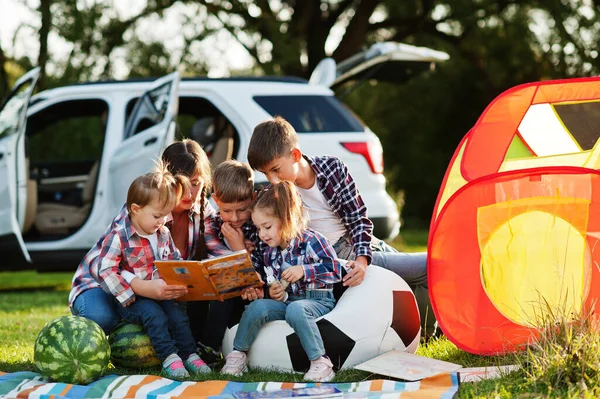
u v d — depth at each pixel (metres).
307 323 3.49
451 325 3.80
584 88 3.99
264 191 3.65
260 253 3.86
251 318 3.60
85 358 3.33
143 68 13.52
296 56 13.03
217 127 7.08
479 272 3.91
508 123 4.09
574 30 14.44
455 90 18.11
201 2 13.44
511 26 15.27
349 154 6.68
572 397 2.89
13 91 6.96
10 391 3.25
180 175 3.67
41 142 10.60
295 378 3.47
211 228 3.99
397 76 8.05
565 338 3.27
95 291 3.77
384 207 6.71
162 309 3.67
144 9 13.20
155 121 6.51
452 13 15.18
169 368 3.53
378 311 3.66
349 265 3.74
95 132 10.67
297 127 6.71
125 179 6.61
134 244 3.64
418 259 4.25
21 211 6.73
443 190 4.07
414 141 18.66
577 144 4.21
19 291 7.89
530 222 4.04
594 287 3.89
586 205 3.92
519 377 3.19
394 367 3.41
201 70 13.77
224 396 3.08
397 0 16.00
